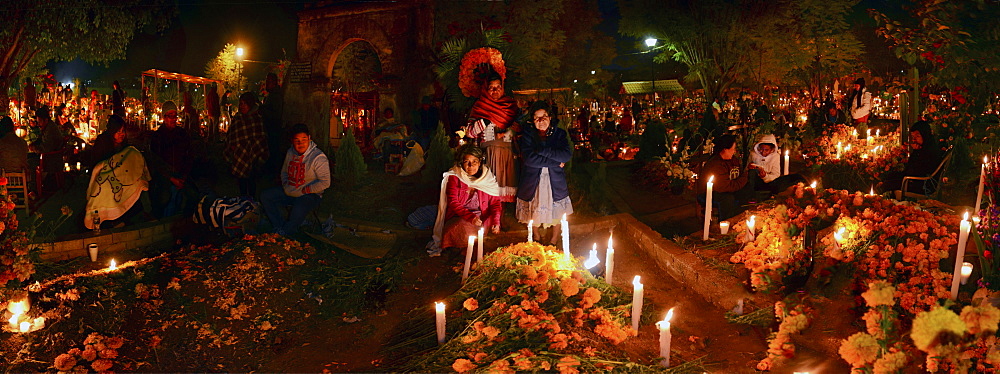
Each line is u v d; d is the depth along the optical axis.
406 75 16.20
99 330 5.15
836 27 27.48
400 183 10.62
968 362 3.72
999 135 9.59
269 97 11.19
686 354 4.96
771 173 8.85
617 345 4.92
